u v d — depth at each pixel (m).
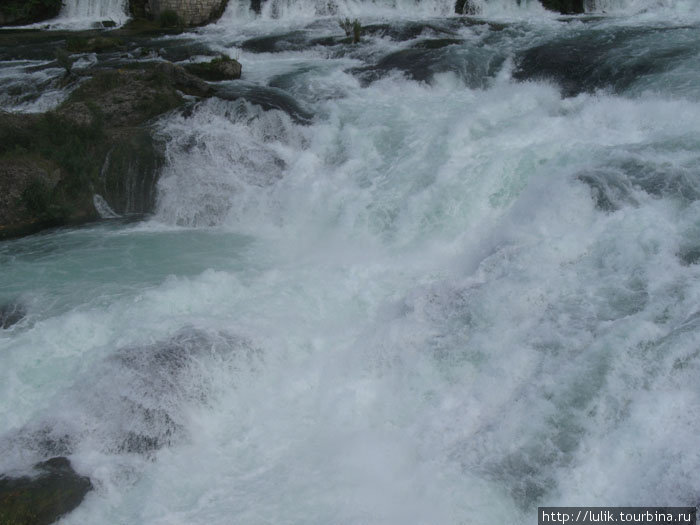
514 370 6.96
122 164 13.37
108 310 8.97
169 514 6.17
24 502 6.07
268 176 13.09
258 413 7.35
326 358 8.00
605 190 9.19
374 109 14.46
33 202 12.53
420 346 7.71
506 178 10.53
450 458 6.37
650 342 6.61
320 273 9.97
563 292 7.78
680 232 8.21
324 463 6.62
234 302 9.16
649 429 5.82
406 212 10.90
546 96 13.81
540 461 6.03
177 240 11.88
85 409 7.20
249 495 6.32
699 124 10.84
